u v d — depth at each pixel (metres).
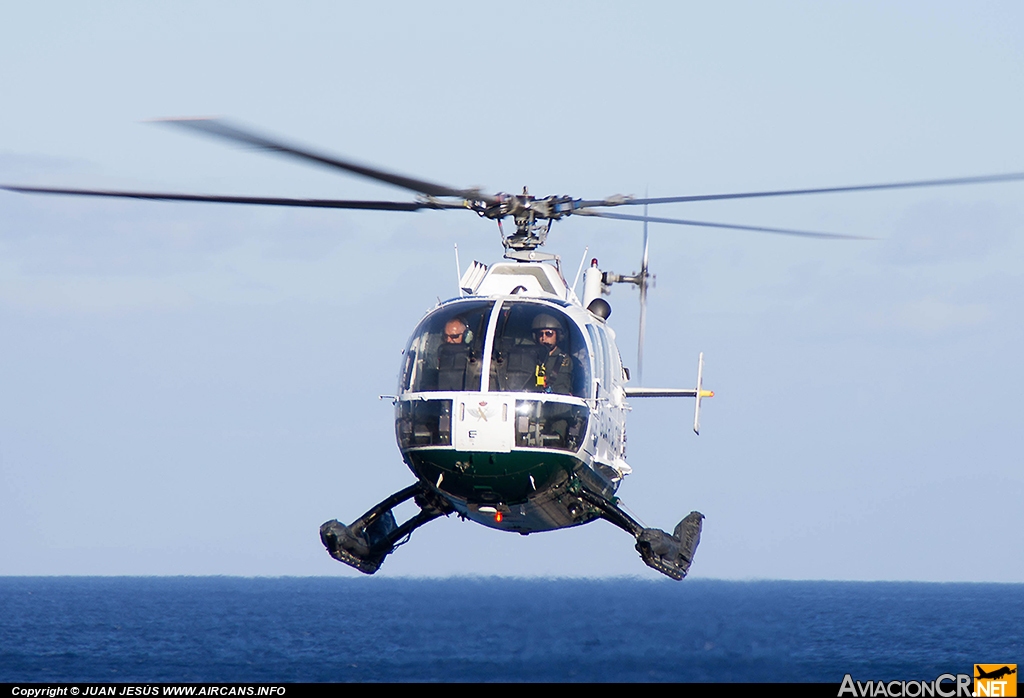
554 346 72.62
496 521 77.56
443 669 78.56
